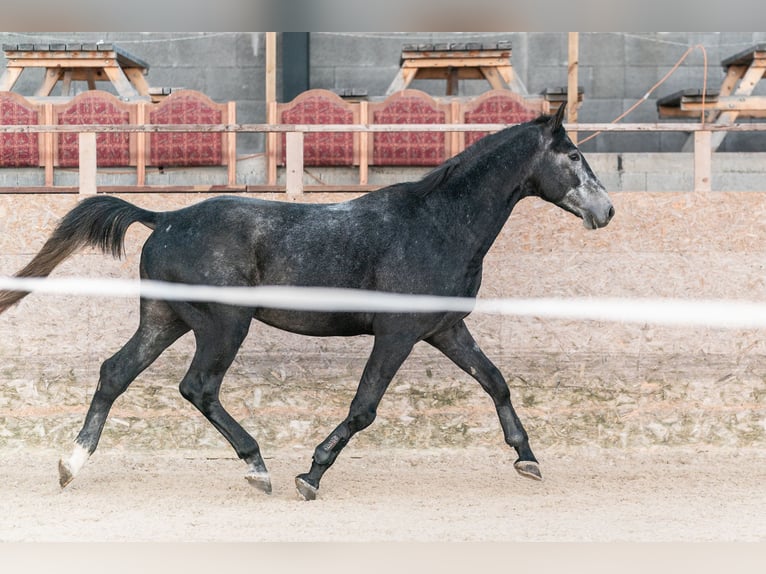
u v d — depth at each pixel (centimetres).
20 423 895
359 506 678
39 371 905
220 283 703
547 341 932
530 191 765
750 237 945
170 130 945
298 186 961
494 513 655
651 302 940
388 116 1109
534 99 1248
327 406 910
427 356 916
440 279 717
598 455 899
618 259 943
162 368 903
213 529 603
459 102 1110
